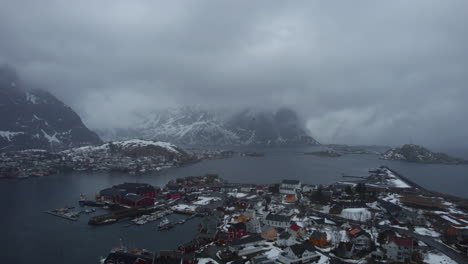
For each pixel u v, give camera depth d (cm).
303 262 10669
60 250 12519
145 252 11456
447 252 11394
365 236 11850
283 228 14600
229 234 13362
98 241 13525
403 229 14238
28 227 15538
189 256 10544
